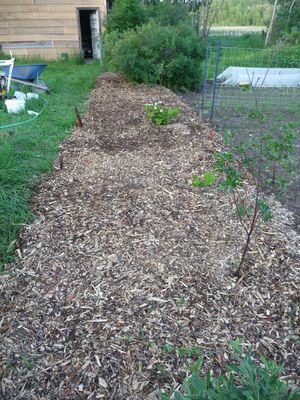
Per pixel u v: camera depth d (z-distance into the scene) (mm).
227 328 2102
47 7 11500
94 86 8469
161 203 3299
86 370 1865
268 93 8625
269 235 2896
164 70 8633
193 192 3516
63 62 12016
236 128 5891
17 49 12078
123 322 2129
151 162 4215
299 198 3604
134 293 2324
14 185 3457
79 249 2729
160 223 3010
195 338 2035
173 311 2199
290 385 1782
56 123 5559
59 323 2131
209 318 2162
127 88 8359
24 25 11711
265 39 14539
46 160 4152
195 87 9062
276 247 2762
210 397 1211
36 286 2404
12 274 2508
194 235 2877
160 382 1805
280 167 4281
